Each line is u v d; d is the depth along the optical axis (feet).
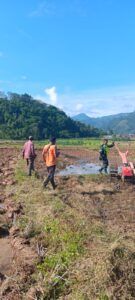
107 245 28.12
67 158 116.06
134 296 23.68
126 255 26.12
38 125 354.95
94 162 107.65
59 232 31.53
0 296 24.27
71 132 395.55
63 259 27.43
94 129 453.58
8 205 43.19
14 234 34.24
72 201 45.11
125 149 165.37
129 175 61.05
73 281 24.85
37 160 101.24
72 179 62.13
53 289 24.58
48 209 38.17
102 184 59.16
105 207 45.88
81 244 28.91
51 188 53.83
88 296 23.20
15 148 155.84
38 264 27.96
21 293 24.63
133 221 39.96
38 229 33.96
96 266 25.22
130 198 51.31
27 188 51.83
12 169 76.33
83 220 34.09
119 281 24.23
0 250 31.50
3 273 27.40
